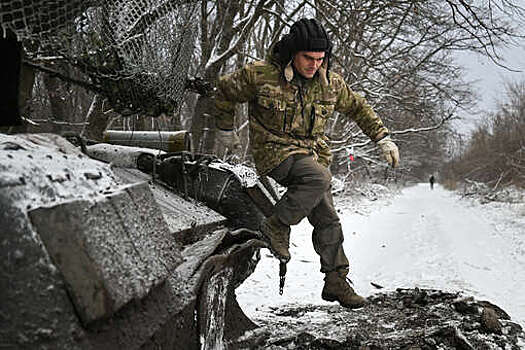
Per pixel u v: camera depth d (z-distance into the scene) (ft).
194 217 11.81
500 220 68.85
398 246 43.70
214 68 39.81
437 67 55.57
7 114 9.00
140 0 10.59
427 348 13.73
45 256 5.20
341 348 13.98
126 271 5.79
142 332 6.15
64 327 5.06
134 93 11.92
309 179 11.36
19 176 5.58
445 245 44.91
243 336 12.96
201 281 8.52
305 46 10.92
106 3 10.07
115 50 10.44
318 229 12.26
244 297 23.09
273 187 14.17
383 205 90.89
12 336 4.91
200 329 8.87
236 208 13.98
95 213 5.73
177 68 12.16
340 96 12.26
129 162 14.07
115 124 42.68
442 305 17.29
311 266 31.14
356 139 63.77
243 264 13.05
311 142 11.84
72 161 6.81
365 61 46.62
